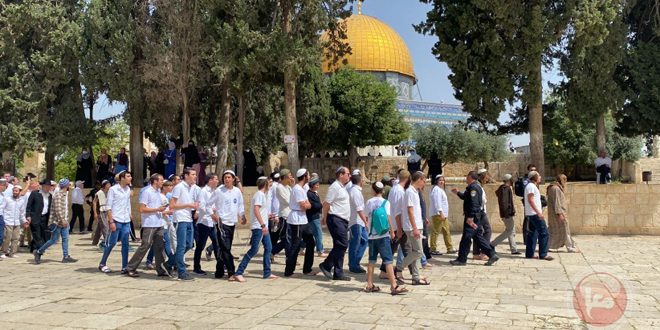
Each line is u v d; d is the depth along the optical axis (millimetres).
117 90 22531
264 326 6770
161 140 29312
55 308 7855
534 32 17906
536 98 18828
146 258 12812
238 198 10391
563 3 18328
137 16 23375
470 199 11570
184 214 10445
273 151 34844
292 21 20109
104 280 10328
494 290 8906
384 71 64562
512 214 12984
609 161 22281
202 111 29016
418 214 9273
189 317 7273
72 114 24047
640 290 8734
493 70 18906
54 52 23250
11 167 24594
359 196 10461
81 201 20125
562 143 41438
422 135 44844
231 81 21578
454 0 19562
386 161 48219
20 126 22984
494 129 23375
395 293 8617
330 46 22047
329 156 50344
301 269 11430
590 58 19781
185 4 22156
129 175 11344
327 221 10156
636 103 21344
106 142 42344
